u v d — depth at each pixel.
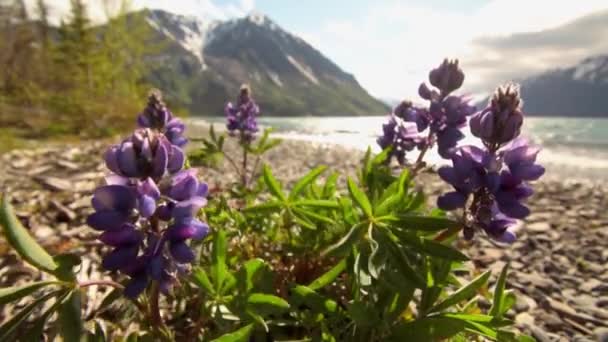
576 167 1.62
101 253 0.37
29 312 0.16
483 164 0.20
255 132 0.49
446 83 0.31
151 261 0.17
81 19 3.56
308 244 0.29
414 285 0.20
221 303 0.21
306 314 0.24
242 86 0.49
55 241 0.40
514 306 0.35
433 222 0.20
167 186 0.18
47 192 0.61
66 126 1.82
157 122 0.32
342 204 0.26
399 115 0.36
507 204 0.20
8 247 0.37
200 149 0.39
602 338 0.31
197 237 0.17
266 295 0.20
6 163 0.88
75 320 0.16
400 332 0.21
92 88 2.48
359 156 1.68
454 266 0.26
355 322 0.21
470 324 0.20
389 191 0.24
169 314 0.28
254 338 0.24
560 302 0.38
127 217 0.17
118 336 0.25
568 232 0.61
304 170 1.11
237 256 0.28
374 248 0.20
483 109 0.21
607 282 0.42
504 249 0.50
